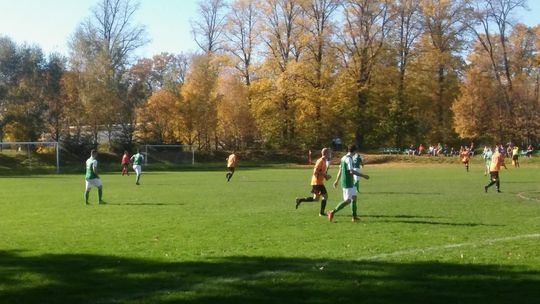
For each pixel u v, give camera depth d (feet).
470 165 178.60
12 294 24.39
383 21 204.13
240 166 186.80
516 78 211.41
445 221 45.98
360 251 33.01
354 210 46.55
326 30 203.41
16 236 39.45
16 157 172.55
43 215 52.03
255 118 206.59
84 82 184.34
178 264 29.71
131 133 198.70
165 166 180.96
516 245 34.55
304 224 44.60
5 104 179.63
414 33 207.92
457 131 195.93
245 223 45.27
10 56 192.13
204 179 113.39
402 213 51.67
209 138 210.38
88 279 26.71
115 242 36.50
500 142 198.59
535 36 217.56
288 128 209.77
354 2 201.36
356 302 22.82
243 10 210.79
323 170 50.26
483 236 38.09
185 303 22.91
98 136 198.90
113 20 208.44
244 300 23.21
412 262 29.89
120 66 207.10
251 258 31.19
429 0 206.08
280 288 24.95
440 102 211.00
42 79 184.55
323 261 30.32
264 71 208.74
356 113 205.36
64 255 32.32
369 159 191.62
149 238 38.04
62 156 180.55
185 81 213.66
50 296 24.06
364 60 205.26
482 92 193.98
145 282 26.08
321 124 205.36
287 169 167.22
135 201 65.41
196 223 45.42
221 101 203.62
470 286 25.04
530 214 50.42
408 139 213.87
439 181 100.12
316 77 205.05
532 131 198.08
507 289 24.52
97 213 53.31
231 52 215.10
